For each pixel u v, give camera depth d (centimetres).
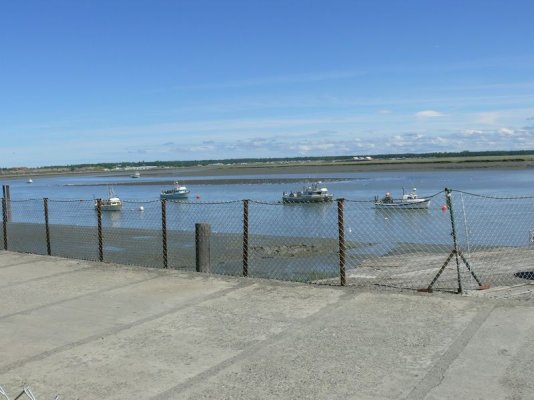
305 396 446
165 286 850
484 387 446
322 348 552
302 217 3838
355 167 17988
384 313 660
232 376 493
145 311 714
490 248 2022
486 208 3659
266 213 4144
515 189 6262
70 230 2997
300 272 1828
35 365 536
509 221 2941
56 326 661
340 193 6600
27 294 829
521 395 429
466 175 10544
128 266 1023
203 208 4603
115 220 3862
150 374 505
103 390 473
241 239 2616
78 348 581
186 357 544
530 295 898
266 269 1920
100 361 541
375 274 1495
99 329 644
